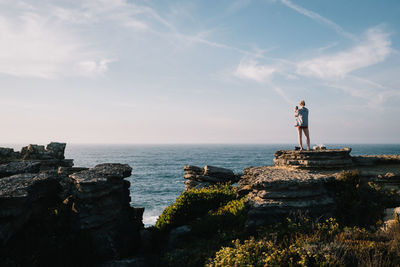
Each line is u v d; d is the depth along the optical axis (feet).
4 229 20.10
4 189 22.27
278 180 30.25
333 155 40.65
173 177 302.66
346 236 23.49
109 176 28.96
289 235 25.35
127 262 25.91
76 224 26.18
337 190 32.60
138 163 527.81
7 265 19.58
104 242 26.58
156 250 33.09
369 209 28.91
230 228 31.14
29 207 24.13
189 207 41.14
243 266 19.07
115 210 29.07
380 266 17.74
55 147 55.11
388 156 45.44
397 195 31.63
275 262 19.01
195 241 30.01
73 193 27.45
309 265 18.92
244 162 531.50
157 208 147.13
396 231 22.54
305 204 28.76
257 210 28.96
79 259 24.35
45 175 28.43
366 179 35.73
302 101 46.65
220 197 43.37
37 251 22.02
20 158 50.78
